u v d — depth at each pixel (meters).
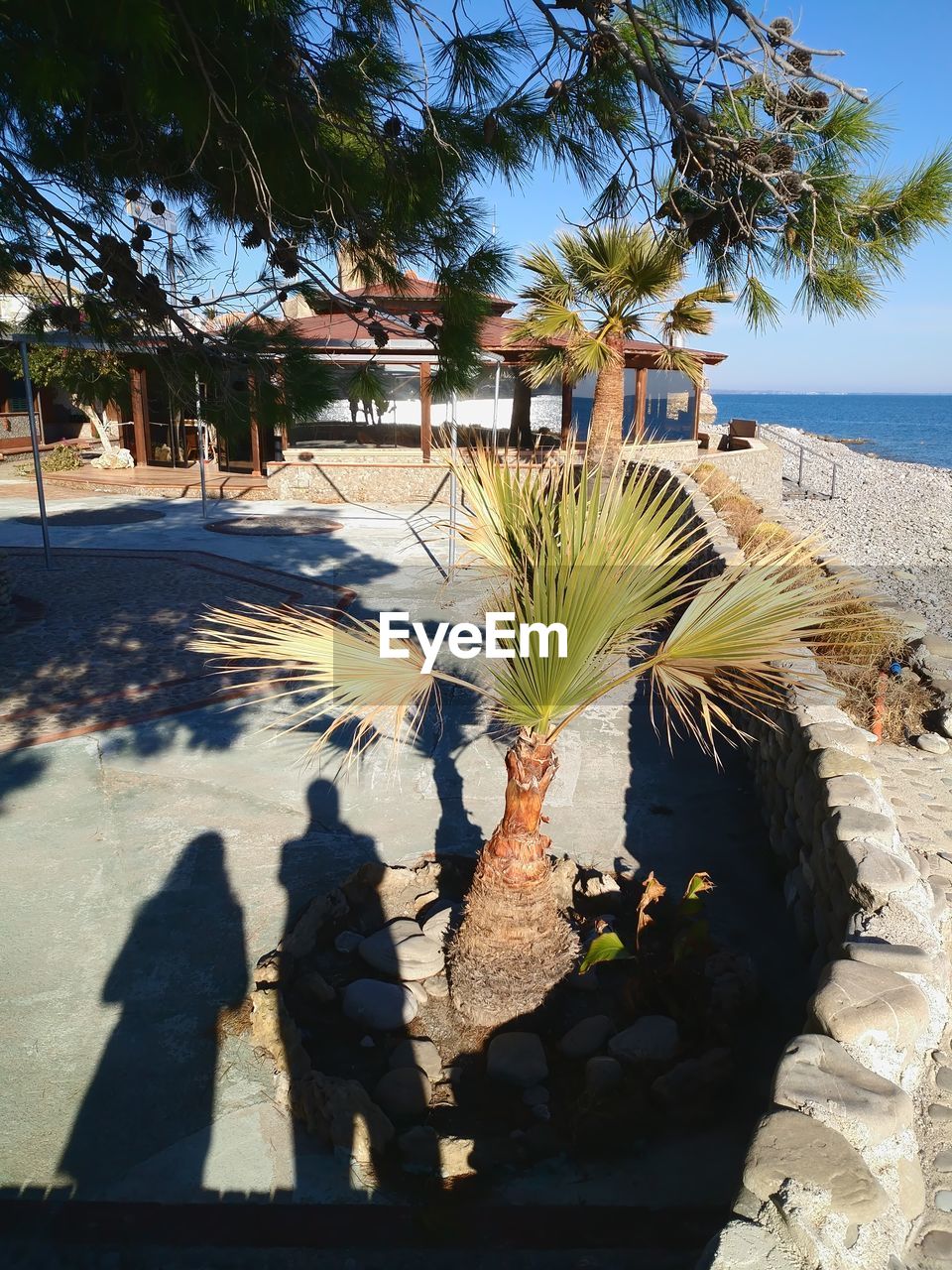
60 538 14.24
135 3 2.56
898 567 14.95
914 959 2.81
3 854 4.80
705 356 23.47
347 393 4.23
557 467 3.25
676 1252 2.60
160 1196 2.78
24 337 4.43
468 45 3.47
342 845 4.95
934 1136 2.81
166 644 8.66
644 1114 3.01
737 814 5.34
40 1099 3.15
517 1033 3.43
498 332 17.08
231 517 16.64
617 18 3.39
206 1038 3.46
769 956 3.96
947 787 5.54
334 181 3.80
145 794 5.55
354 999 3.56
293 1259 2.59
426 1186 2.79
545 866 3.57
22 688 7.38
